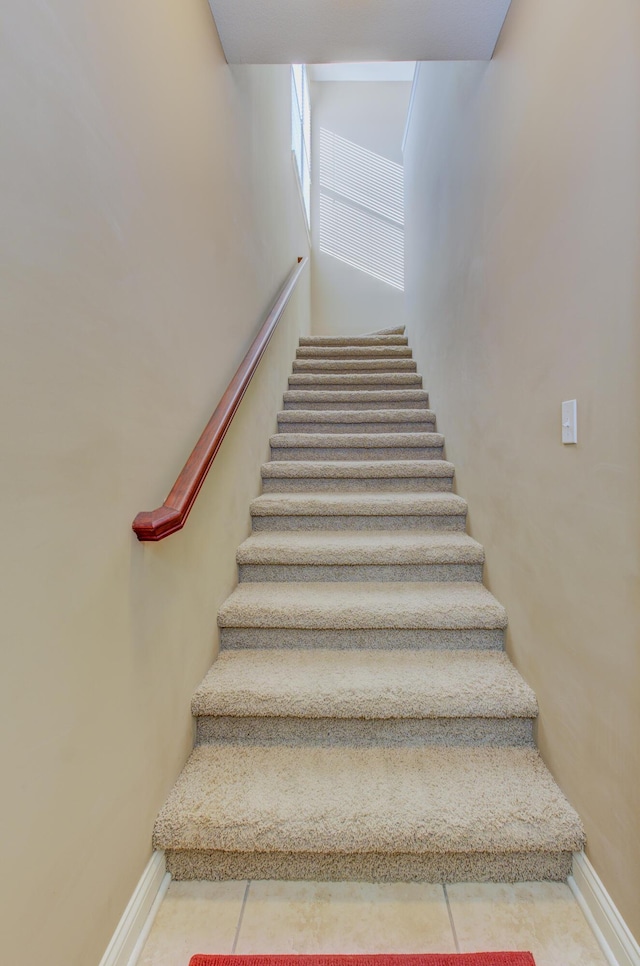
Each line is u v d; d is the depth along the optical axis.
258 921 0.99
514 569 1.45
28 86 0.65
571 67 1.02
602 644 0.96
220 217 1.61
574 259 1.03
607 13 0.88
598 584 0.97
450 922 0.99
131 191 0.96
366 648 1.57
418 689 1.32
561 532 1.12
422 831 1.05
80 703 0.79
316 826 1.06
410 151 3.58
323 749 1.30
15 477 0.64
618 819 0.91
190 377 1.30
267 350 2.50
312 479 2.36
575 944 0.94
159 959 0.93
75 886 0.77
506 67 1.42
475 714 1.29
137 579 0.99
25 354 0.66
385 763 1.25
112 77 0.88
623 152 0.85
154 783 1.06
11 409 0.63
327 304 5.10
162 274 1.11
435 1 1.37
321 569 1.83
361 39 1.54
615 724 0.92
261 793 1.14
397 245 5.05
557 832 1.04
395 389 3.20
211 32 1.49
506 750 1.29
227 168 1.71
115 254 0.89
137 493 0.99
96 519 0.83
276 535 2.01
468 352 1.95
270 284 2.67
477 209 1.76
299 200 4.07
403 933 0.97
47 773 0.70
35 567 0.68
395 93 5.08
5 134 0.61
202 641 1.39
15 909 0.64
